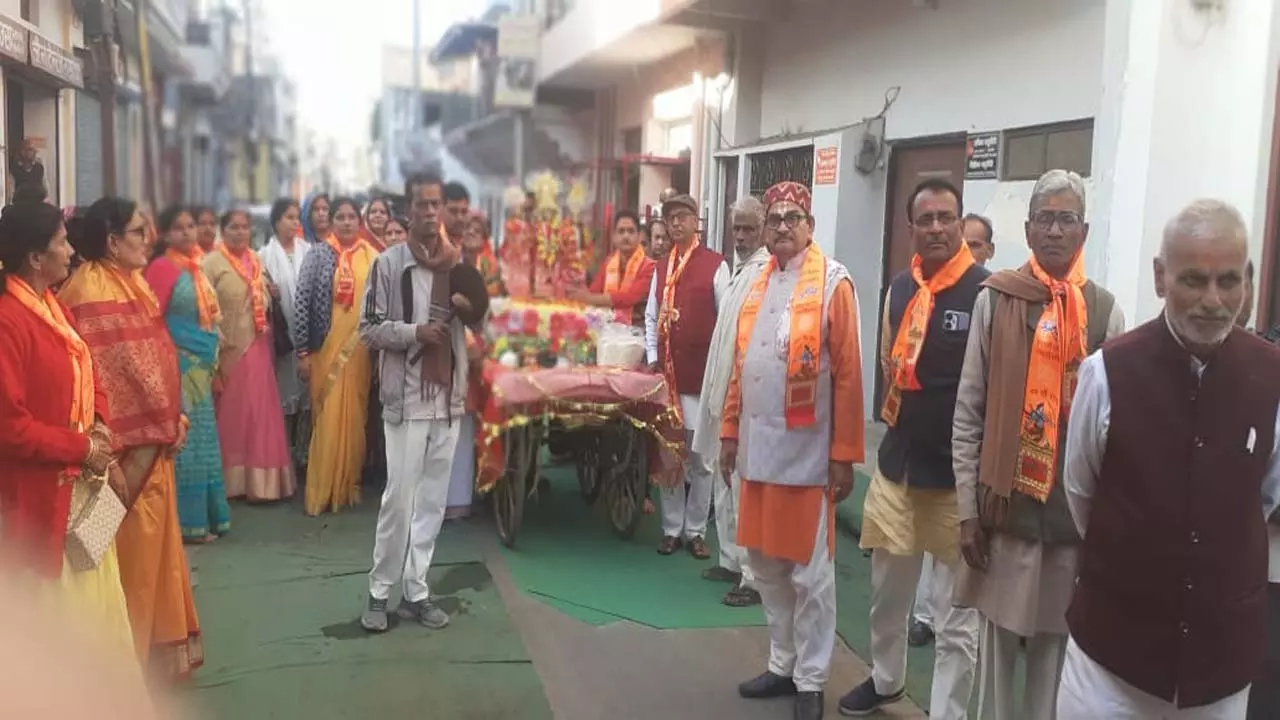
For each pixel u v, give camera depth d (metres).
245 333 5.80
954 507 3.13
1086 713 2.21
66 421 2.78
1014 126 5.87
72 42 7.59
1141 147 4.52
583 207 5.86
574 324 4.80
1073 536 2.64
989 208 6.05
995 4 6.03
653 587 4.71
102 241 3.29
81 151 7.79
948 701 3.18
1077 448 2.22
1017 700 3.49
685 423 4.94
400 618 4.21
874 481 3.38
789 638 3.60
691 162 10.45
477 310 4.00
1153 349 2.08
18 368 2.67
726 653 4.00
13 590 2.67
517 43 15.43
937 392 3.13
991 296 2.77
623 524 5.49
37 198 3.33
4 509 2.69
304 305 5.64
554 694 3.61
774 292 3.44
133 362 3.28
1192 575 2.05
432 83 23.66
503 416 4.56
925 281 3.22
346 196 5.84
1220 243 1.93
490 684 3.65
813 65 8.33
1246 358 2.04
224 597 4.42
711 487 5.12
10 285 2.75
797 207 3.38
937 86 6.64
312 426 5.76
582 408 4.69
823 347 3.32
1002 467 2.67
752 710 3.53
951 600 3.17
